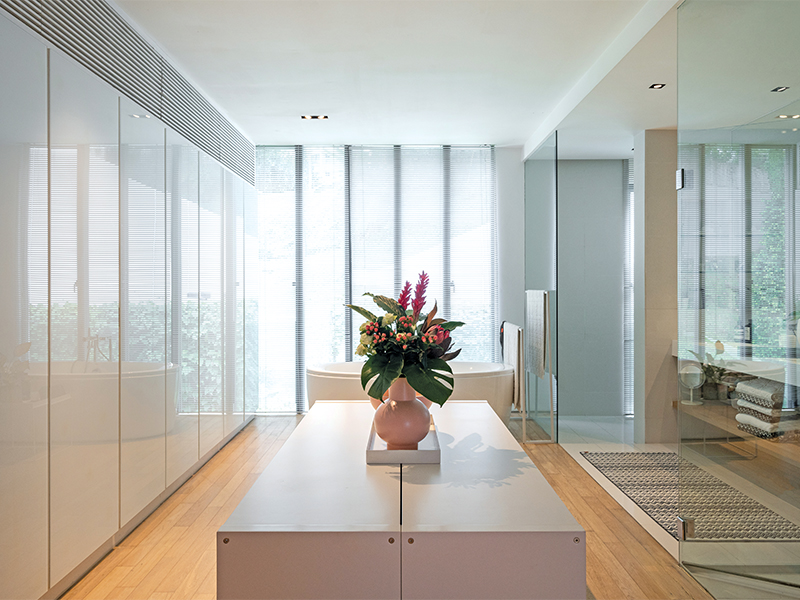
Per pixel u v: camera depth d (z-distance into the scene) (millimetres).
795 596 1929
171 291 3516
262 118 4918
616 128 4586
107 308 2729
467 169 5957
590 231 4746
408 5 2961
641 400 4676
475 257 5949
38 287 2215
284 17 3084
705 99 2406
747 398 2176
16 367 2084
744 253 2172
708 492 2445
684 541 2617
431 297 5930
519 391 4801
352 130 5336
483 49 3512
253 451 4547
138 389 3061
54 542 2312
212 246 4332
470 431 2617
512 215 5965
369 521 1669
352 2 2928
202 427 4121
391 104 4574
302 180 5914
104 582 2502
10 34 2049
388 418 2180
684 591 2414
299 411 5930
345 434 2594
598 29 3227
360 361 5824
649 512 3270
